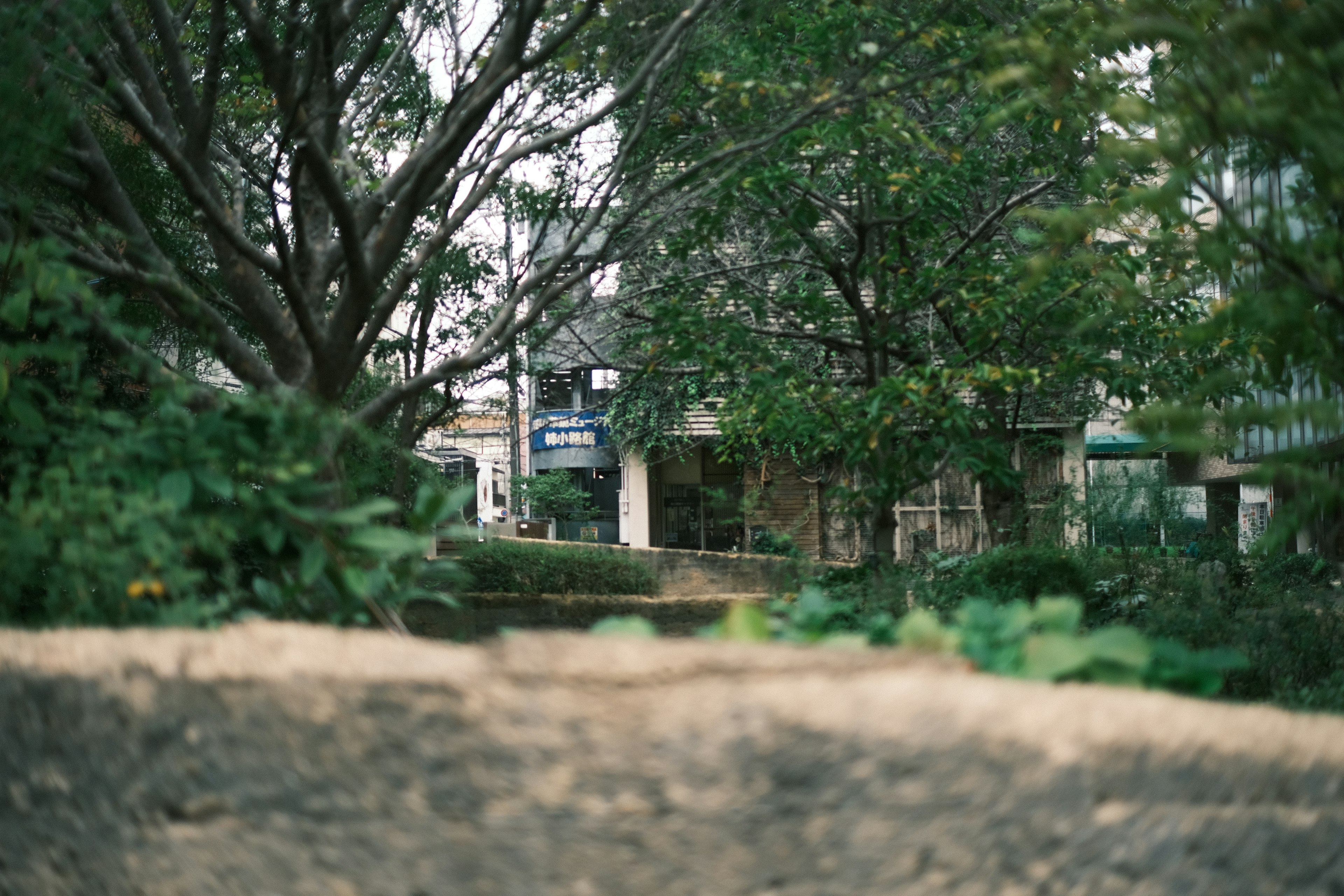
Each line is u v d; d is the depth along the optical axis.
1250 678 6.50
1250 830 1.47
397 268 13.64
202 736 1.65
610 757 1.58
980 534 19.23
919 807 1.52
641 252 10.55
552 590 13.01
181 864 1.62
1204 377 8.37
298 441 3.45
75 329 3.81
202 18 9.40
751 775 1.55
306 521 3.04
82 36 5.42
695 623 10.92
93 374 6.06
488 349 8.03
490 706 1.62
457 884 1.58
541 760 1.59
